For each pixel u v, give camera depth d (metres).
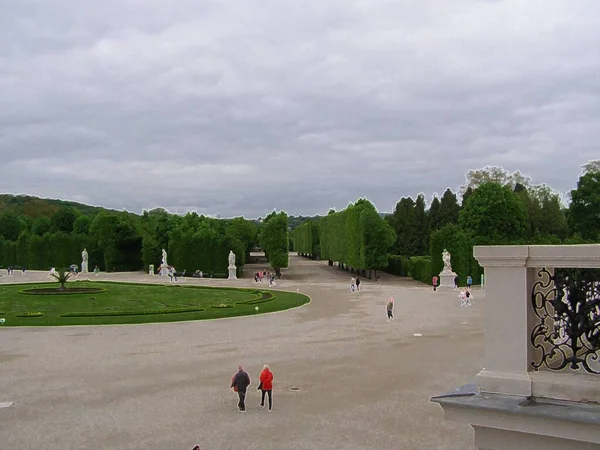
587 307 6.34
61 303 50.91
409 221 113.81
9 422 17.91
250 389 21.86
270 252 92.19
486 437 6.37
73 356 28.09
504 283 6.65
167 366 25.84
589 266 6.22
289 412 18.83
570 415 5.73
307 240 152.12
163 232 107.00
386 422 17.64
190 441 16.16
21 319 40.31
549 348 7.04
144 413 18.80
